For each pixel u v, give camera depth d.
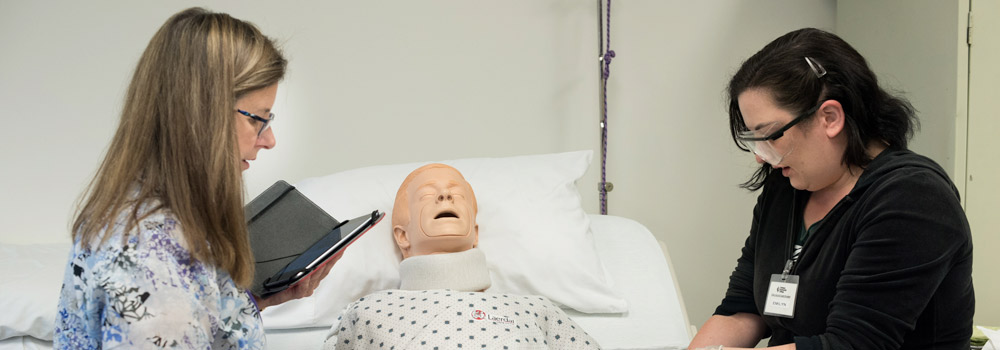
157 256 0.90
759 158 1.41
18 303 1.81
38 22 2.47
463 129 2.69
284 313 1.95
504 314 1.57
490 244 2.16
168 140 0.93
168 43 0.95
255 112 1.01
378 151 2.66
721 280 2.81
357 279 2.00
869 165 1.35
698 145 2.75
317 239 1.35
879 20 2.44
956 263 1.27
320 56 2.61
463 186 2.06
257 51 0.99
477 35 2.67
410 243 2.01
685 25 2.71
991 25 2.08
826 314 1.42
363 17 2.62
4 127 2.48
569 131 2.72
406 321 1.55
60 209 2.53
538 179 2.29
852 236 1.35
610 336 2.00
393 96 2.65
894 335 1.27
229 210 0.95
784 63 1.31
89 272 0.91
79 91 2.50
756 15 2.71
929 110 2.22
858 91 1.30
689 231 2.79
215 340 1.00
